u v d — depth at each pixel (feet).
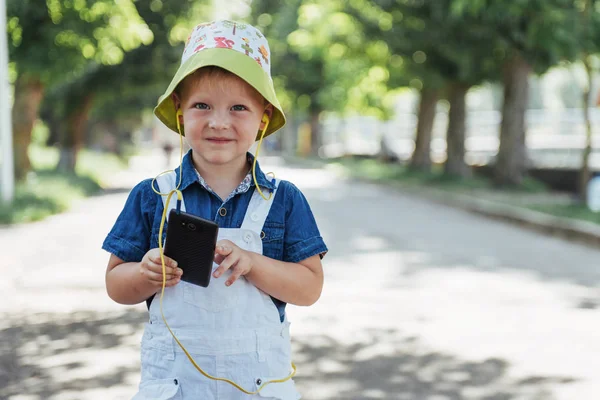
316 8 61.77
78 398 12.23
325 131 169.48
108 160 94.12
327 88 112.06
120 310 18.22
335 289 21.34
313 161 116.47
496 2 43.27
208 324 5.99
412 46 54.44
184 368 5.99
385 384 13.24
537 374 13.93
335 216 41.96
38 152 88.17
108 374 13.41
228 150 6.00
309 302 6.37
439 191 55.93
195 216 5.64
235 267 5.81
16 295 19.77
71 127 67.72
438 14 48.06
